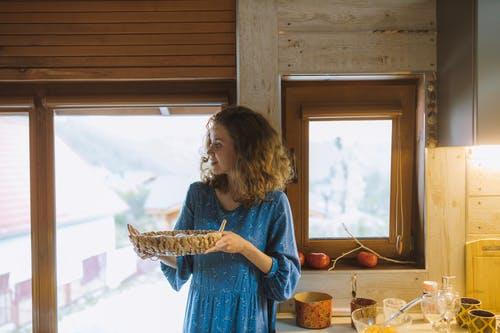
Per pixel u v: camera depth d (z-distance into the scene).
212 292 1.52
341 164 2.05
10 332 2.12
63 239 2.12
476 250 1.92
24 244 2.08
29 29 1.97
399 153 2.04
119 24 1.97
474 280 1.92
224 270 1.52
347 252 2.06
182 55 1.97
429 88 1.93
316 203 2.07
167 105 2.02
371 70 1.91
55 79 1.97
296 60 1.90
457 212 1.94
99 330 2.22
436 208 1.94
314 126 2.04
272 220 1.59
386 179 2.06
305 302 1.75
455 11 1.74
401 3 1.91
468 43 1.64
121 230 2.27
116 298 2.26
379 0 1.90
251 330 1.52
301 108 2.01
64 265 2.13
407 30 1.91
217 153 1.52
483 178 1.92
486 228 1.93
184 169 2.21
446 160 1.93
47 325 2.08
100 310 2.23
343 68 1.91
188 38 1.97
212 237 1.37
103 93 2.02
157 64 1.97
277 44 1.90
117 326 2.23
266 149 1.54
